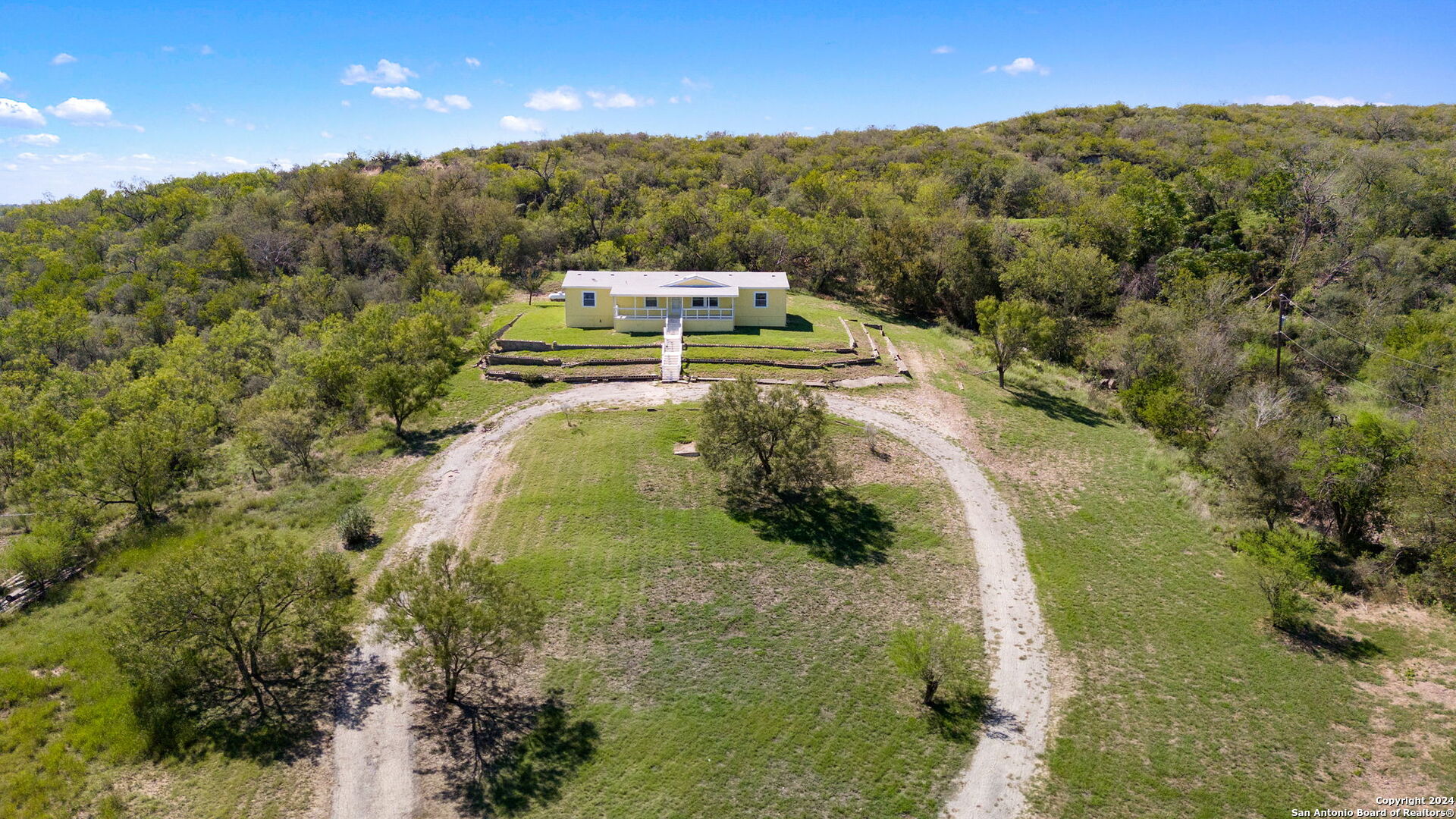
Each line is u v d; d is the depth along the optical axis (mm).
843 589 34062
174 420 45594
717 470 40156
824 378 57250
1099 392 58469
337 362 51969
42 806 22391
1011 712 27547
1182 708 27875
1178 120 136250
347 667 28578
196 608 25203
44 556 33281
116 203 116125
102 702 26250
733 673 28766
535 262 96375
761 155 128875
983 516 40812
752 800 23531
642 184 116625
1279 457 39188
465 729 25797
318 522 38938
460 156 142375
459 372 58312
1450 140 109750
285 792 23156
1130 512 41781
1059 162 116375
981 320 59875
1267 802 23750
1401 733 26578
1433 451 35781
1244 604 34062
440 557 26047
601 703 27094
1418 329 58281
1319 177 78125
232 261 83438
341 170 98188
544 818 22594
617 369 57562
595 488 41031
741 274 70812
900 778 24531
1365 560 36406
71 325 69188
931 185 95312
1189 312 61469
